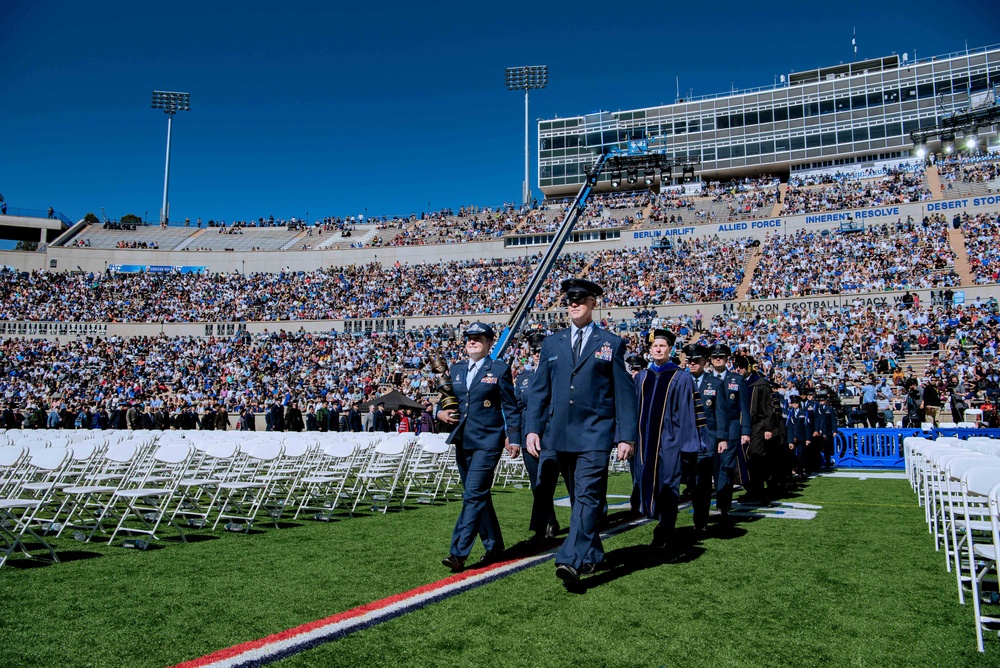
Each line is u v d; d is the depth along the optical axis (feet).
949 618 14.14
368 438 39.63
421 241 161.89
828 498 33.42
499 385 19.22
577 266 139.44
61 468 28.68
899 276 110.11
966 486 14.88
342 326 132.46
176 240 181.98
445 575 17.92
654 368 22.35
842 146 180.96
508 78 189.37
